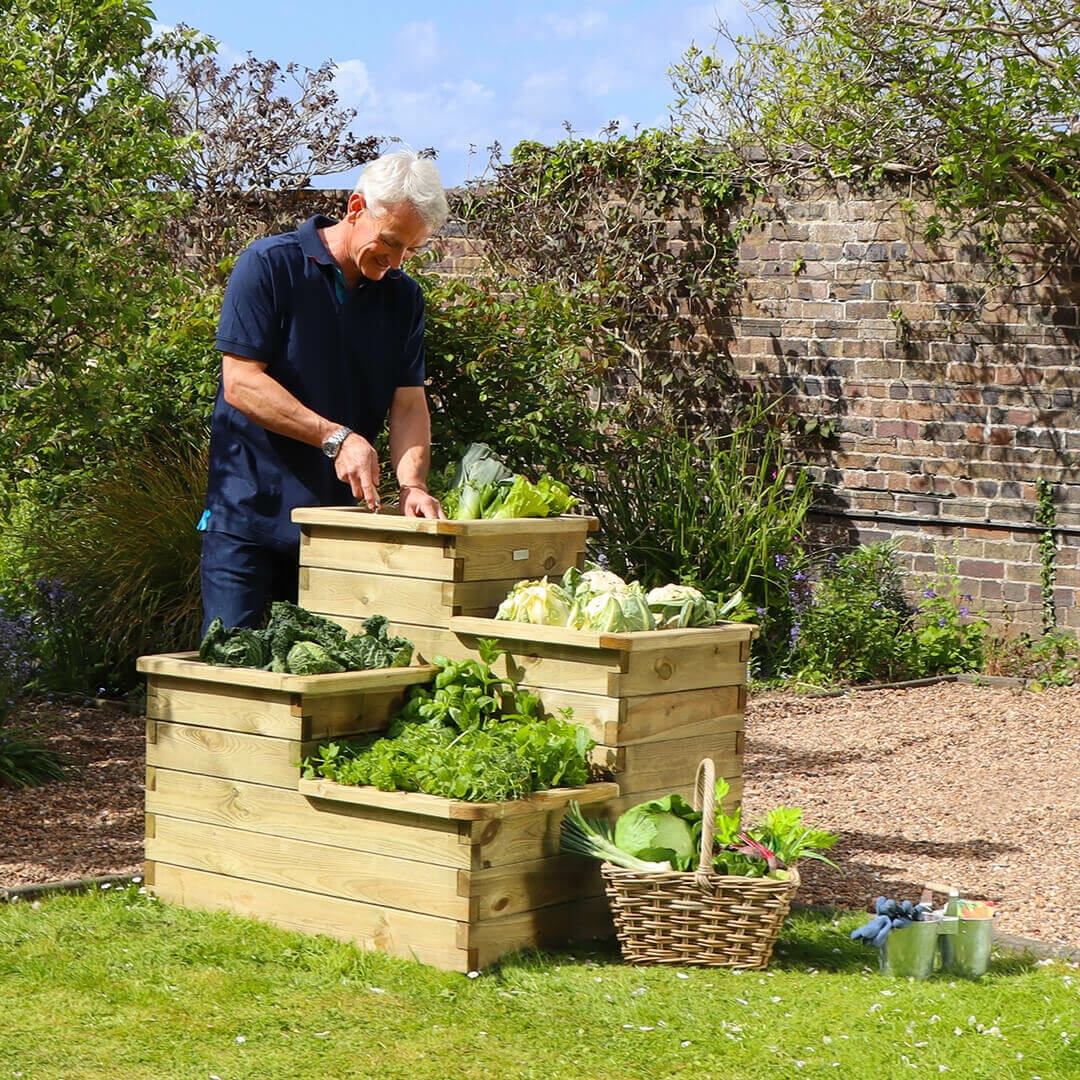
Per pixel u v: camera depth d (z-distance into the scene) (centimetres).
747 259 962
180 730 427
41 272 583
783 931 423
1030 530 876
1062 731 734
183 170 639
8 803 541
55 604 768
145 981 367
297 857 408
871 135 849
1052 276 864
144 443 803
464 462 468
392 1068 321
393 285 475
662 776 430
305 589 456
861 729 738
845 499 933
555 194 1027
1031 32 788
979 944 391
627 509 905
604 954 402
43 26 613
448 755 393
